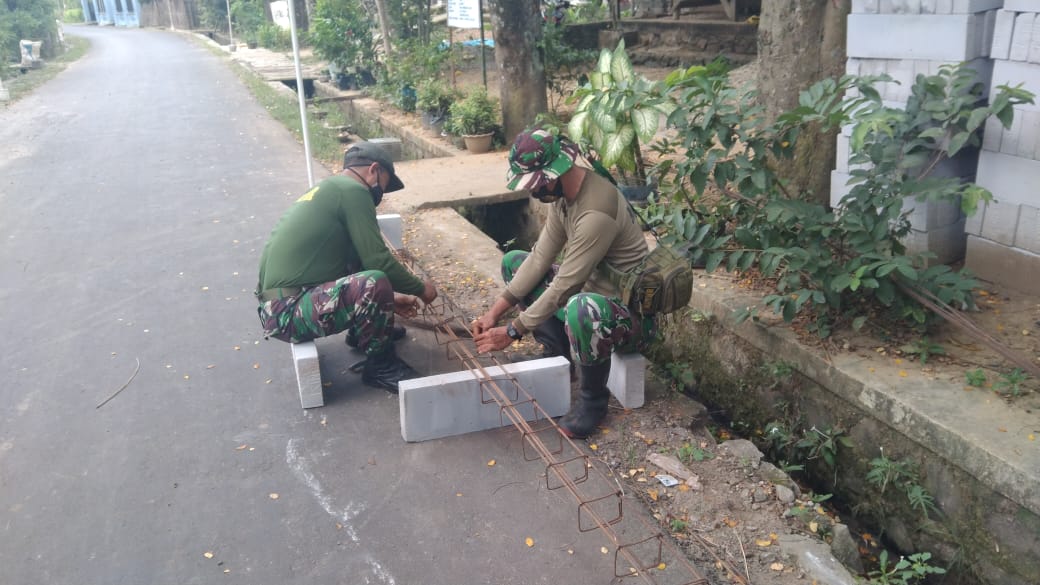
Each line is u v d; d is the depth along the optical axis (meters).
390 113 14.01
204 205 8.22
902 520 3.79
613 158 5.50
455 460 3.68
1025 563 3.24
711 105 4.43
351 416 4.06
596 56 12.33
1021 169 4.52
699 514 3.31
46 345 5.02
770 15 5.91
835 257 4.47
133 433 3.99
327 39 17.16
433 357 4.58
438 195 7.95
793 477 4.38
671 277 3.57
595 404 3.80
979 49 4.54
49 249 6.92
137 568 3.08
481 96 10.70
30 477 3.66
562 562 3.04
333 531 3.25
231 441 3.89
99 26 57.50
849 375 3.96
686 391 5.20
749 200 4.80
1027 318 4.37
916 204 4.92
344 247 4.12
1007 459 3.21
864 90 4.30
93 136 12.64
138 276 6.18
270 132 12.67
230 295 5.74
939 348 4.07
